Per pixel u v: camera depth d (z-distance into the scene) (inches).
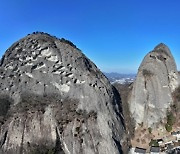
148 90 5295.3
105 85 5172.2
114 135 4606.3
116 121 4835.1
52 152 4498.0
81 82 4936.0
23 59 5251.0
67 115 4717.0
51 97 4938.5
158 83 5329.7
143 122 5147.6
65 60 5093.5
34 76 5093.5
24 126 4768.7
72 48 5275.6
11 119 4842.5
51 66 5088.6
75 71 5004.9
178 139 4830.2
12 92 5098.4
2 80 5251.0
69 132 4564.5
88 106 4758.9
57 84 4977.9
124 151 4618.6
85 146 4429.1
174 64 5615.2
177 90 5447.8
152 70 5403.5
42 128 4741.6
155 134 4980.3
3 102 5024.6
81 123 4603.8
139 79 5393.7
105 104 4840.1
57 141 4638.3
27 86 5064.0
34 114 4832.7
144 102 5251.0
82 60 5162.4
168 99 5300.2
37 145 4645.7
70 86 4933.6
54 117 4749.0
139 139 4913.9
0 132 4785.9
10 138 4722.0
